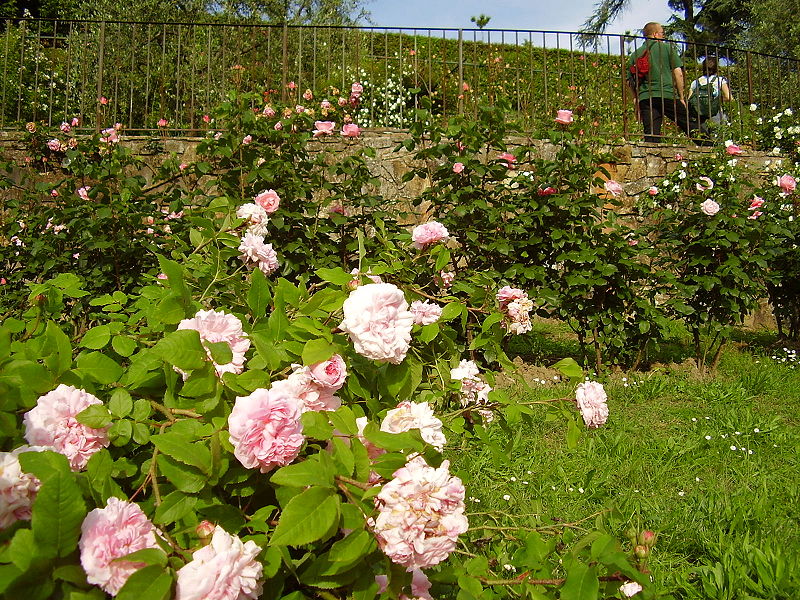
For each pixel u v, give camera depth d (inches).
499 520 91.0
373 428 46.8
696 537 97.6
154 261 160.9
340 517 39.6
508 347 214.2
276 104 226.5
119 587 32.6
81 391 43.2
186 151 252.8
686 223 203.9
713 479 122.3
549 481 117.4
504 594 56.1
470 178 188.5
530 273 180.2
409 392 60.5
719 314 201.9
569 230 193.2
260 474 46.2
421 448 43.4
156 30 395.9
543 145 268.7
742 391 178.2
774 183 246.4
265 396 41.6
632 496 113.6
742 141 307.6
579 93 361.4
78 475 36.0
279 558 39.3
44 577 32.4
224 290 75.4
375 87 383.2
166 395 48.9
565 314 192.2
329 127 186.7
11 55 327.9
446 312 67.9
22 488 34.1
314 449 49.4
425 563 40.8
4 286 169.5
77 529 32.6
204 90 344.2
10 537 33.8
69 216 164.1
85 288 154.1
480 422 71.0
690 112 343.3
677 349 230.1
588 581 45.4
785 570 84.9
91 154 181.5
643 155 281.1
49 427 40.7
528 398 155.9
